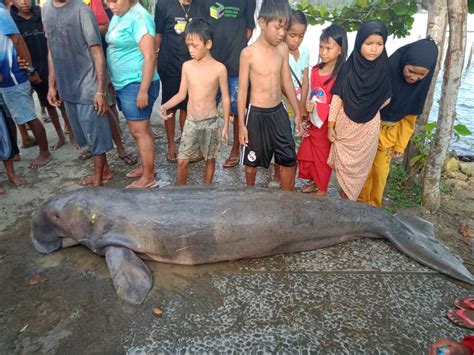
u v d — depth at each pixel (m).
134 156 5.16
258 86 3.67
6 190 4.39
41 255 3.29
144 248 3.11
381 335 2.52
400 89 3.56
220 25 4.59
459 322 2.59
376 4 5.39
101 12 5.06
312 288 2.90
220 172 4.84
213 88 3.88
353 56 3.43
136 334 2.50
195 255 3.12
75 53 3.94
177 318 2.63
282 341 2.46
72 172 4.85
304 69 4.20
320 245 3.36
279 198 3.34
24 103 4.59
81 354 2.37
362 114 3.49
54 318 2.63
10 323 2.60
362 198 4.12
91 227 3.19
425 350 2.42
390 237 3.40
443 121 3.84
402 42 13.79
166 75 4.94
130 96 4.06
